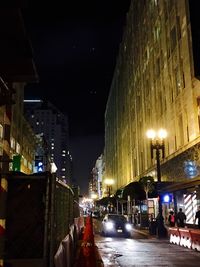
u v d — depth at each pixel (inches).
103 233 1175.0
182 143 1362.0
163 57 1628.9
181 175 1295.5
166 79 1560.0
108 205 3139.8
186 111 1290.6
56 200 271.4
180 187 1064.2
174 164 1390.3
